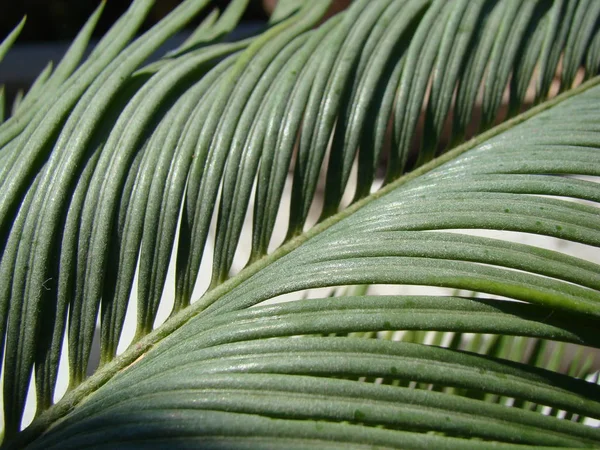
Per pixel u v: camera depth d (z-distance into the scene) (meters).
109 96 0.20
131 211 0.19
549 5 0.22
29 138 0.19
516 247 0.17
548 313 0.16
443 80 0.21
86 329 0.19
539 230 0.17
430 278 0.17
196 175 0.19
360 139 0.20
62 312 0.19
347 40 0.21
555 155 0.18
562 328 0.16
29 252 0.19
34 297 0.18
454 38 0.21
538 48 0.21
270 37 0.21
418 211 0.18
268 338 0.17
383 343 0.16
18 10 0.60
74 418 0.17
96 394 0.18
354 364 0.16
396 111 0.20
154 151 0.19
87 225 0.19
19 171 0.19
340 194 0.20
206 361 0.16
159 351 0.18
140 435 0.15
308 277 0.17
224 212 0.19
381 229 0.18
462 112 0.21
